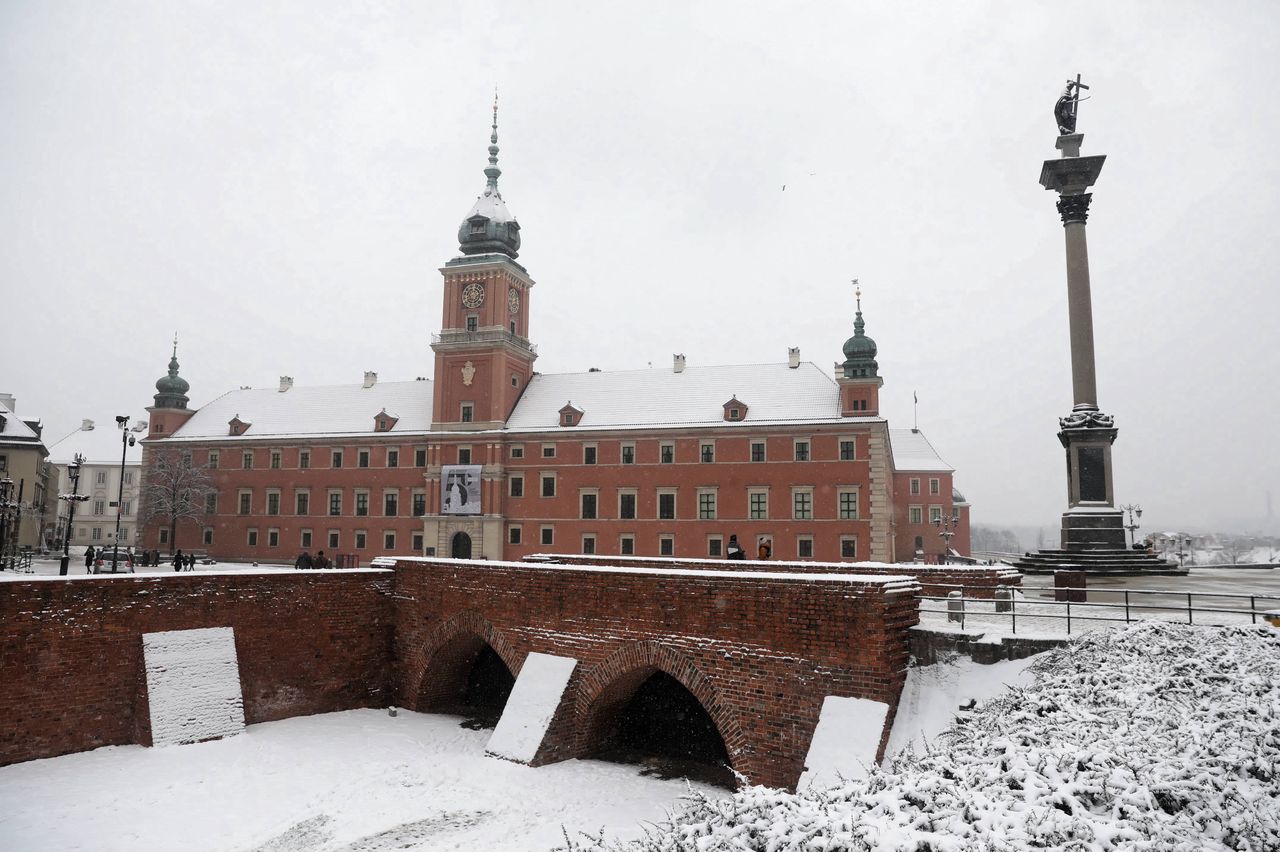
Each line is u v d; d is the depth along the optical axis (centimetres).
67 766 2141
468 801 1961
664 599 2175
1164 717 1342
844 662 1862
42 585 2212
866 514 6569
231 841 1739
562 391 7975
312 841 1738
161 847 1708
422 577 2809
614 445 7306
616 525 7212
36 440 7312
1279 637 1703
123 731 2314
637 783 2103
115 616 2323
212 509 8569
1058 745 1214
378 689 2841
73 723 2233
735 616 2039
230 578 2536
